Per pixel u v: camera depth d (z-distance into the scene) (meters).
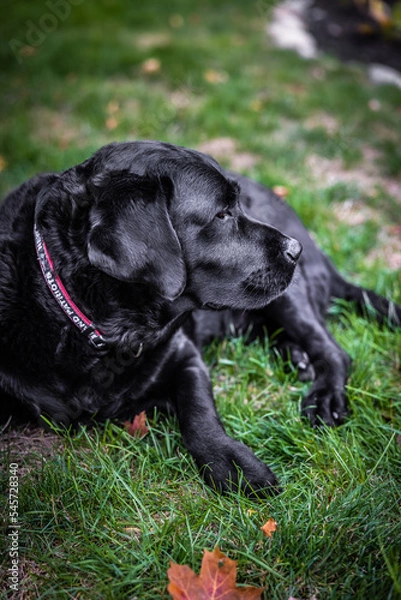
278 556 2.01
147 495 2.29
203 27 8.59
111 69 6.81
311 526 2.08
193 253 2.42
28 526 2.16
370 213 4.42
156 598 1.89
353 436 2.53
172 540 2.07
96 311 2.36
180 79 6.49
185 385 2.63
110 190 2.22
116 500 2.26
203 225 2.40
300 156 5.03
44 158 4.88
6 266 2.42
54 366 2.43
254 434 2.62
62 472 2.31
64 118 5.83
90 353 2.42
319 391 2.79
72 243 2.32
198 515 2.17
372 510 2.15
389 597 1.81
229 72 6.79
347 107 6.00
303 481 2.36
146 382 2.60
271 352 3.18
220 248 2.45
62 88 6.34
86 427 2.62
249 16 9.04
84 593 1.94
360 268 3.77
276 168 4.87
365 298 3.35
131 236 2.14
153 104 5.88
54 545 2.12
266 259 2.52
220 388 2.93
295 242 2.61
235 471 2.32
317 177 4.85
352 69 7.09
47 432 2.61
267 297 2.57
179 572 1.85
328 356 2.89
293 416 2.69
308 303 3.07
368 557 1.98
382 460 2.43
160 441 2.61
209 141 5.36
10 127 5.48
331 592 1.88
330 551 2.00
